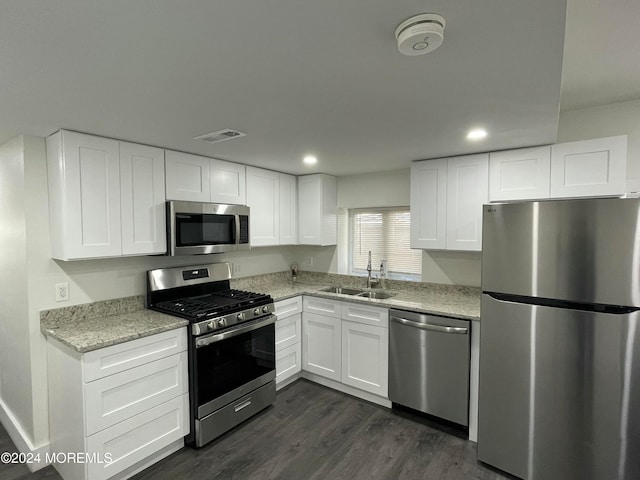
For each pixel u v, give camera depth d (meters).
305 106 1.67
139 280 2.67
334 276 3.89
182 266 2.93
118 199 2.26
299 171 3.57
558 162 2.34
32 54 1.14
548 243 1.90
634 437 1.71
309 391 3.19
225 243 2.89
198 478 2.06
